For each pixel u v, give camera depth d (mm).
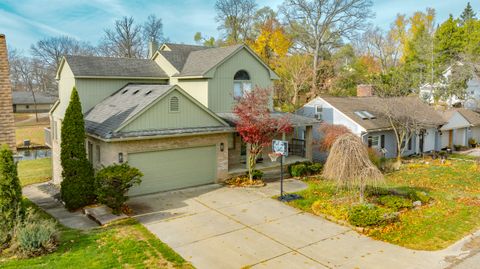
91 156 17188
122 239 10531
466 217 12875
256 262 9406
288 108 36000
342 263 9367
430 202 14648
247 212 13422
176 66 21422
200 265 9156
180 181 16688
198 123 16797
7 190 10203
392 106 25516
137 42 61969
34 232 9391
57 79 22500
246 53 20734
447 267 9172
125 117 15055
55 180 22312
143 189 15602
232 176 18297
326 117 26438
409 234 11297
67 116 14195
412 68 42875
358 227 11688
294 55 41562
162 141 15836
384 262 9430
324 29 41750
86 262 8820
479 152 31281
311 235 11250
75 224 12289
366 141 24969
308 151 21734
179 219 12625
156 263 9047
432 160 26484
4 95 11555
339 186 14344
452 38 43250
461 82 37875
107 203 13188
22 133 45469
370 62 55656
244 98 17656
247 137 17219
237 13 50062
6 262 8695
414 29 56906
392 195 14781
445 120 30594
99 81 20172
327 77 41250
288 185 17578
